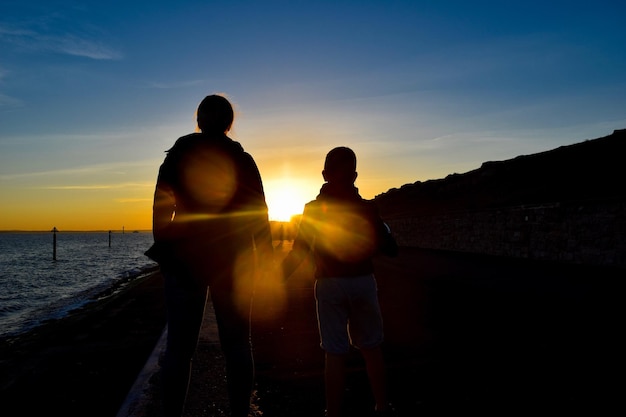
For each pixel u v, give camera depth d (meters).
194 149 2.25
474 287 8.84
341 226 2.68
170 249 2.20
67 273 31.59
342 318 2.68
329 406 2.58
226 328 2.29
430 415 2.77
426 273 11.86
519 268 12.15
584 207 12.05
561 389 3.18
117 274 29.73
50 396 3.43
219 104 2.40
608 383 3.26
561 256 12.96
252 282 2.38
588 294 7.36
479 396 3.08
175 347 2.20
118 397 3.36
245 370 2.29
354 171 2.87
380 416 2.68
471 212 18.80
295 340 5.02
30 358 4.75
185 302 2.19
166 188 2.25
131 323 6.71
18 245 112.69
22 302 16.83
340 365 2.62
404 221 28.36
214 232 2.23
